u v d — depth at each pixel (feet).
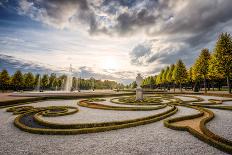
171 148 22.45
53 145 23.80
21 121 38.24
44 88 300.40
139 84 79.82
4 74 216.95
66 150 22.04
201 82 214.69
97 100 85.71
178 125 33.68
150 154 20.72
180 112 48.98
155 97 98.78
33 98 76.84
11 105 62.18
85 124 32.60
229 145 22.09
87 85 436.35
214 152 20.97
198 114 42.11
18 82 235.20
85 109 55.21
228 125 33.37
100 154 20.81
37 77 291.58
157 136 27.48
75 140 25.82
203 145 23.32
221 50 108.68
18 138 26.81
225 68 105.70
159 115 41.98
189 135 27.78
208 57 142.10
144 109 52.06
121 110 52.75
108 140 25.79
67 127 31.94
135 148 22.62
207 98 87.86
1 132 30.09
